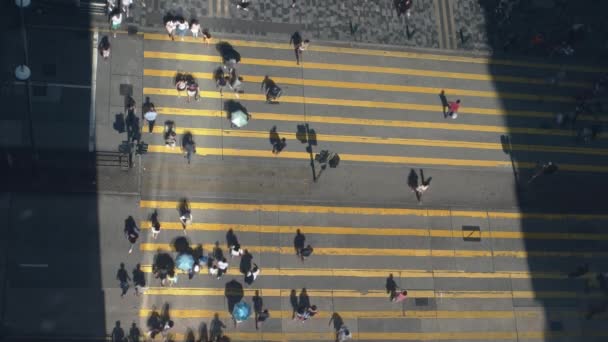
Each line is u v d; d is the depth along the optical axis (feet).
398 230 146.30
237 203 140.67
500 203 153.07
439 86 158.40
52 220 132.36
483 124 157.79
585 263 152.97
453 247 147.74
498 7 166.81
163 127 142.00
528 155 157.89
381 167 149.59
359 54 156.56
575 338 147.43
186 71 146.92
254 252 138.62
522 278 149.07
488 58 163.02
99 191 135.64
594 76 167.02
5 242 129.49
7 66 139.74
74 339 126.93
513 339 144.77
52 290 128.47
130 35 146.61
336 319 138.10
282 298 137.08
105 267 131.85
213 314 133.49
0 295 126.31
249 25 152.76
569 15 170.19
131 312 130.52
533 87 163.22
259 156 144.46
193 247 136.56
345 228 144.05
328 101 151.64
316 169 146.20
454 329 142.72
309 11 156.87
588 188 158.30
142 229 135.44
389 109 153.99
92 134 138.82
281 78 150.92
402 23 161.17
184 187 139.33
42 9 143.84
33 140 127.54
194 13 151.02
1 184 132.16
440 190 150.92
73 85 141.18
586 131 159.94
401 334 140.15
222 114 145.48
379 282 142.31
